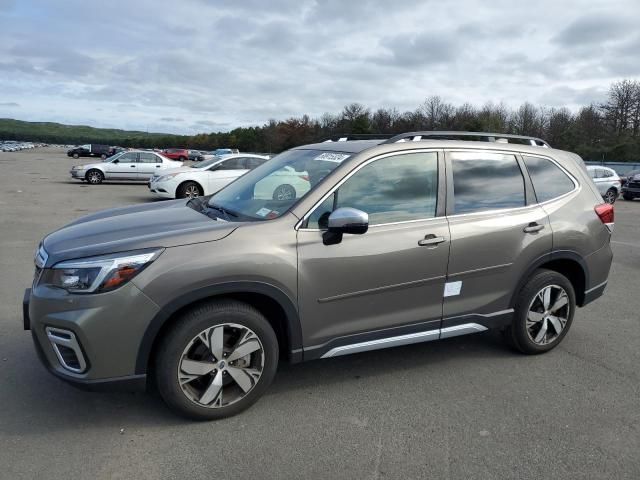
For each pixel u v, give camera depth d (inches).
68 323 112.8
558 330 173.0
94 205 570.3
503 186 161.2
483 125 2325.3
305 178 145.0
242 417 129.9
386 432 124.4
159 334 121.8
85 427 123.8
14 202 573.6
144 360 117.5
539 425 128.7
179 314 121.8
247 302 132.3
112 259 114.2
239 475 107.3
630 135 2164.1
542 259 163.6
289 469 109.5
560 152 178.9
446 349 176.7
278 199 143.8
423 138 154.9
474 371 159.5
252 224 128.3
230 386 129.7
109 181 976.3
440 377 154.9
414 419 130.6
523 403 139.8
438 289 147.9
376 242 137.3
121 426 124.6
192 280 117.5
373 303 139.9
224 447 116.8
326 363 163.8
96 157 2359.7
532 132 2502.5
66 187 813.2
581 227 170.6
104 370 115.3
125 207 170.9
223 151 1908.2
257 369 129.7
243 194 156.5
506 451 117.4
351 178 138.6
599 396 144.5
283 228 129.0
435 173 150.2
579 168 179.9
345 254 133.5
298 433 123.3
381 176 142.6
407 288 143.1
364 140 167.6
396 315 143.9
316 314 133.3
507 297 160.7
